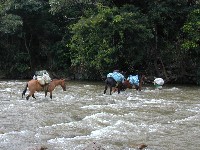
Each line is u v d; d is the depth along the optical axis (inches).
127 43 1118.4
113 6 1154.0
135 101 767.1
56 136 476.7
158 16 1136.2
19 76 1435.8
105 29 1091.3
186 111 650.8
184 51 1167.6
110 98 810.2
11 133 479.5
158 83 1002.7
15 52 1425.9
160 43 1201.4
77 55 1216.8
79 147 422.9
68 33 1378.0
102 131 499.8
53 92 915.4
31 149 408.8
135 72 1200.8
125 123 543.8
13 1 1321.4
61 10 1286.9
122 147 429.7
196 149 427.5
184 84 1166.3
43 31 1421.0
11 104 697.0
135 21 1088.2
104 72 1182.9
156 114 621.9
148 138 471.5
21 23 1299.2
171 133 498.6
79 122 551.5
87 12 1188.5
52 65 1413.6
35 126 525.7
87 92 922.1
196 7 1168.2
